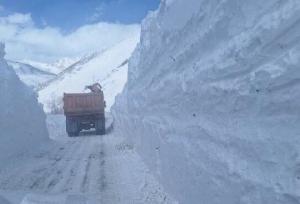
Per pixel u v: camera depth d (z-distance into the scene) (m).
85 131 31.22
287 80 3.45
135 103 16.16
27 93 19.02
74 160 13.63
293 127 3.39
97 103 27.64
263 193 3.61
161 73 9.84
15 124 15.39
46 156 14.80
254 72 4.10
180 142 6.85
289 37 3.54
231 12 5.22
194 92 6.38
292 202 3.20
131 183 9.29
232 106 4.73
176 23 8.45
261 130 3.90
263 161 3.79
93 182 9.64
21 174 10.95
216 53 5.64
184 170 6.57
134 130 16.30
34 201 7.21
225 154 4.75
